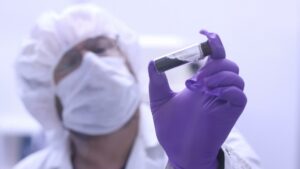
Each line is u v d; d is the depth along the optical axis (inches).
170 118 21.5
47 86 40.0
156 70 20.9
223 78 19.9
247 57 32.1
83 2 47.1
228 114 20.0
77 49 38.7
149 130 36.7
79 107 37.8
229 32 32.7
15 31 57.2
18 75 41.3
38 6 55.9
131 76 39.1
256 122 31.4
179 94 21.8
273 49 33.1
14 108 56.7
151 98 21.7
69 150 39.8
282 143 33.1
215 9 33.8
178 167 21.8
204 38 22.0
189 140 20.9
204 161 21.0
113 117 37.3
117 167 36.8
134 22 42.3
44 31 39.3
